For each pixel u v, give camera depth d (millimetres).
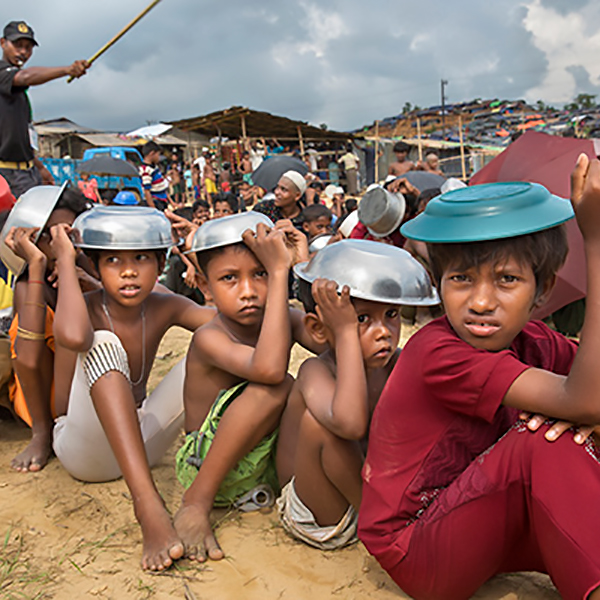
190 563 1979
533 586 1813
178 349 4637
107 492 2473
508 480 1524
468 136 47469
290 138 22891
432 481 1676
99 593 1838
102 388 2146
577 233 4078
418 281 1845
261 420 2104
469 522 1564
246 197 15984
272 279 2084
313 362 2029
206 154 21281
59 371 2656
